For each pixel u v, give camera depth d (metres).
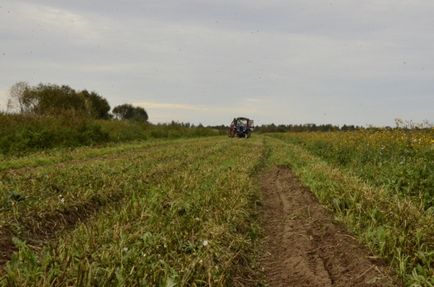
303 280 6.69
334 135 26.41
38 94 39.44
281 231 9.29
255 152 25.09
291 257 7.60
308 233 8.66
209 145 29.97
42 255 6.26
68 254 5.87
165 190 10.47
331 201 10.23
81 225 7.52
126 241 6.52
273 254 7.97
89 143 25.66
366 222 8.26
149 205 8.82
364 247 7.34
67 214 8.91
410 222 7.65
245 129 52.06
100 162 15.59
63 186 10.56
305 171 15.19
